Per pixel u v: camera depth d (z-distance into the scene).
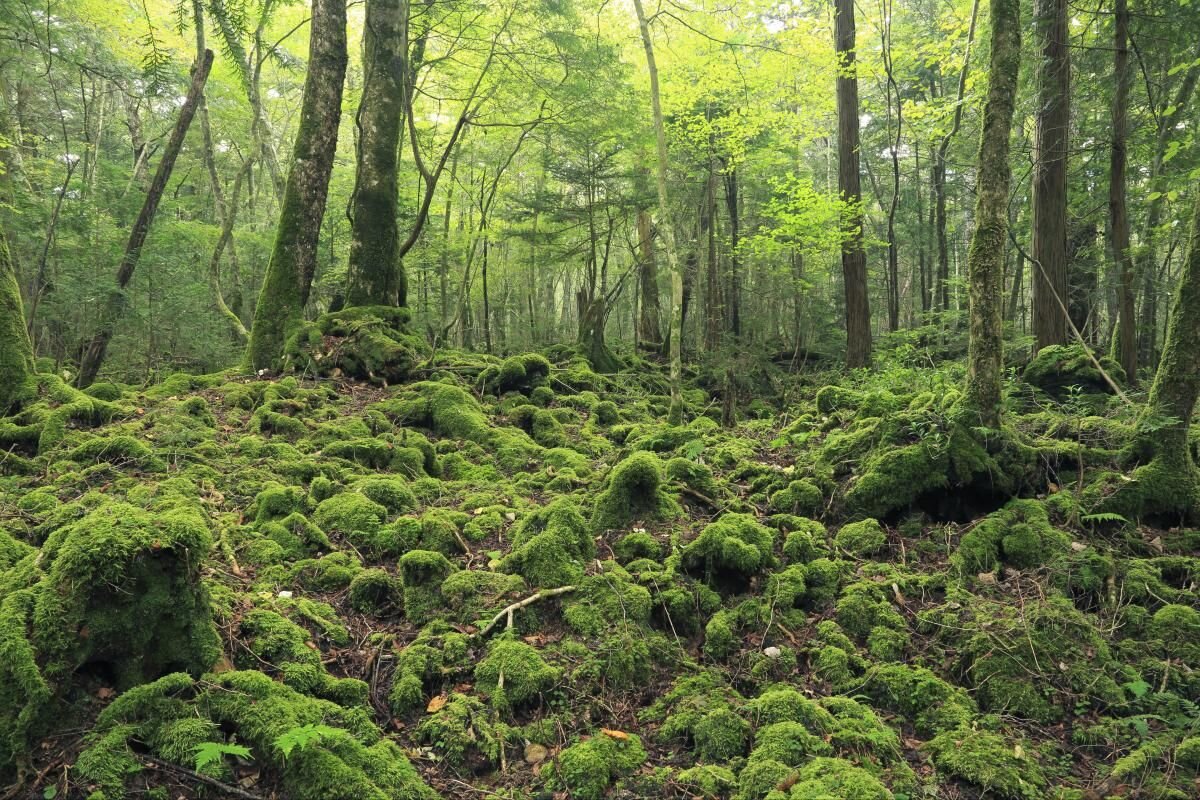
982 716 3.79
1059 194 9.67
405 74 10.88
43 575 3.23
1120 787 3.29
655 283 19.12
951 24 14.77
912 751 3.62
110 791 2.68
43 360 8.88
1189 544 4.92
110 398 7.67
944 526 5.34
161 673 3.24
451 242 19.94
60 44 11.80
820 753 3.38
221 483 5.60
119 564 3.07
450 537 4.99
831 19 16.61
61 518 4.40
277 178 18.03
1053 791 3.30
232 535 4.75
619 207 18.09
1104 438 5.82
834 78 15.24
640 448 7.55
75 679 3.04
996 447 5.50
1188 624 4.18
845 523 5.53
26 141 15.62
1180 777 3.31
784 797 3.02
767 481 6.27
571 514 4.80
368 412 7.67
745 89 15.20
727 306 19.61
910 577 4.80
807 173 22.56
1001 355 5.54
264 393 7.80
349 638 4.08
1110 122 10.84
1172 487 5.11
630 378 12.59
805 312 18.33
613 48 14.67
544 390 9.51
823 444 6.73
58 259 10.48
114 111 21.86
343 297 10.52
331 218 18.02
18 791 2.68
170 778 2.82
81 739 2.86
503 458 7.16
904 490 5.43
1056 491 5.42
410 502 5.68
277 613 3.89
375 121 10.17
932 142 14.76
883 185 22.22
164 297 10.55
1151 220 11.03
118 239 10.88
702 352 15.30
